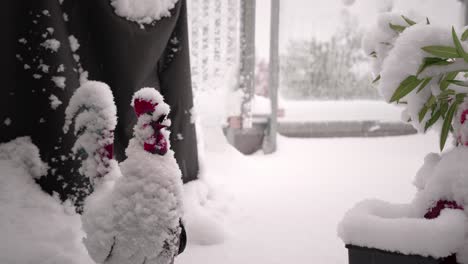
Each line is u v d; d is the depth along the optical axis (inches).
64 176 132.0
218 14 276.4
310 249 144.9
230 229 161.2
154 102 79.0
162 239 76.5
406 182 233.8
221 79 283.3
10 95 130.6
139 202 76.2
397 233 79.9
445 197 85.0
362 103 324.2
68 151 132.1
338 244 149.3
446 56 79.2
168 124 79.8
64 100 132.1
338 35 319.6
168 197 77.4
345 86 322.7
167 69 174.9
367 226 82.6
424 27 83.8
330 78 320.5
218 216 169.8
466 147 85.9
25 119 132.9
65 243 115.6
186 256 136.6
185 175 181.5
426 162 94.3
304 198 203.3
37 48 129.9
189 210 157.2
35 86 131.1
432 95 84.0
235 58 284.7
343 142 312.8
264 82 302.8
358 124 322.0
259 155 290.8
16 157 130.6
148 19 153.2
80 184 133.3
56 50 130.8
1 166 128.2
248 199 198.8
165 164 79.0
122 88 148.5
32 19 129.3
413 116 87.7
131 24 147.5
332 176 245.0
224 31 278.8
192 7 273.1
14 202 122.6
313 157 284.8
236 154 272.5
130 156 78.9
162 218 76.5
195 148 185.9
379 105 326.0
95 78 145.3
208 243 146.8
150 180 77.0
